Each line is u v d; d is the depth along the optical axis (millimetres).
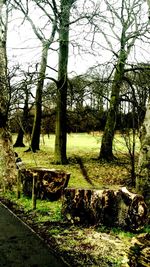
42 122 29000
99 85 14711
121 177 15141
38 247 6648
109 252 6543
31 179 10844
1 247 6590
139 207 7684
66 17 14234
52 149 26172
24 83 11922
